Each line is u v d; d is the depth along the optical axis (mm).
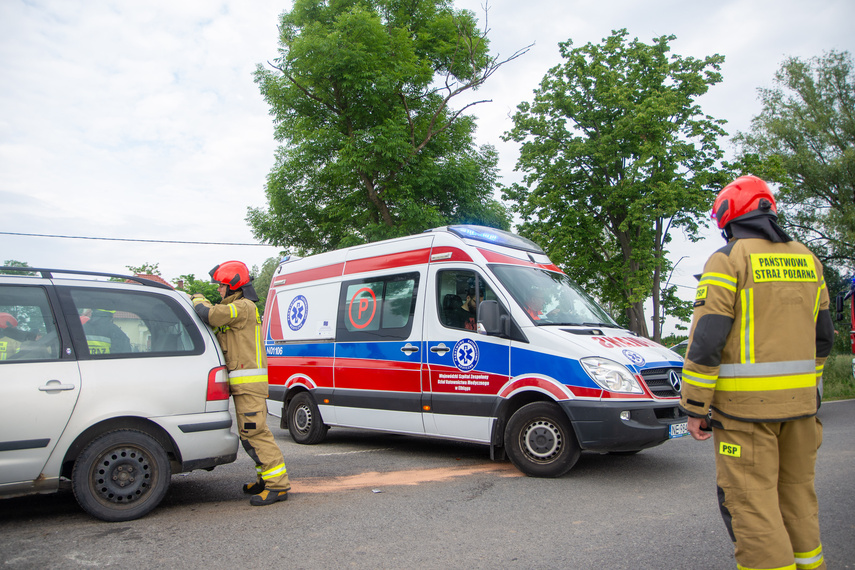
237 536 4316
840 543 4016
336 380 8180
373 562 3805
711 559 3777
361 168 20344
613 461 6891
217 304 5293
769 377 2748
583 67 26031
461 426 6730
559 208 26172
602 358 5883
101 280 5066
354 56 20391
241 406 5305
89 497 4570
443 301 7109
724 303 2777
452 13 23797
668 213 22625
